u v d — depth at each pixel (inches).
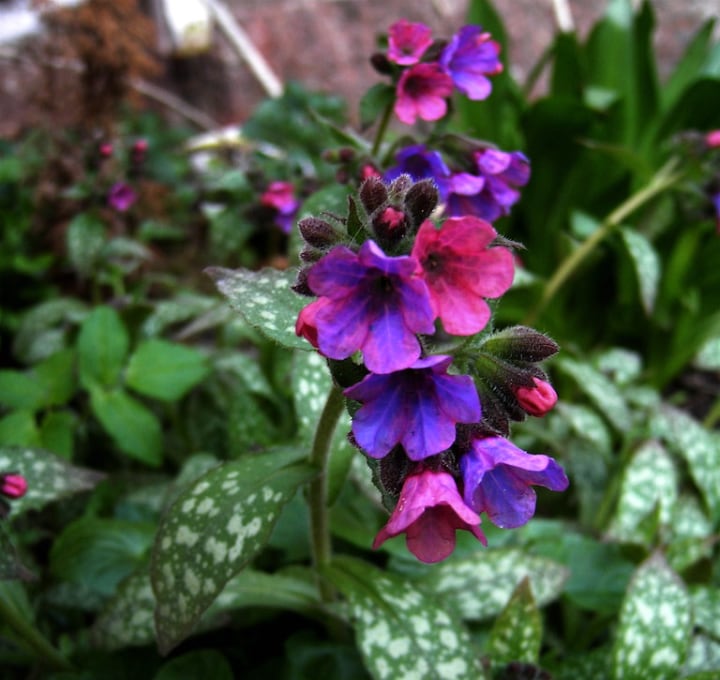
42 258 12.4
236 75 18.5
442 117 8.0
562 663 7.6
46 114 13.6
